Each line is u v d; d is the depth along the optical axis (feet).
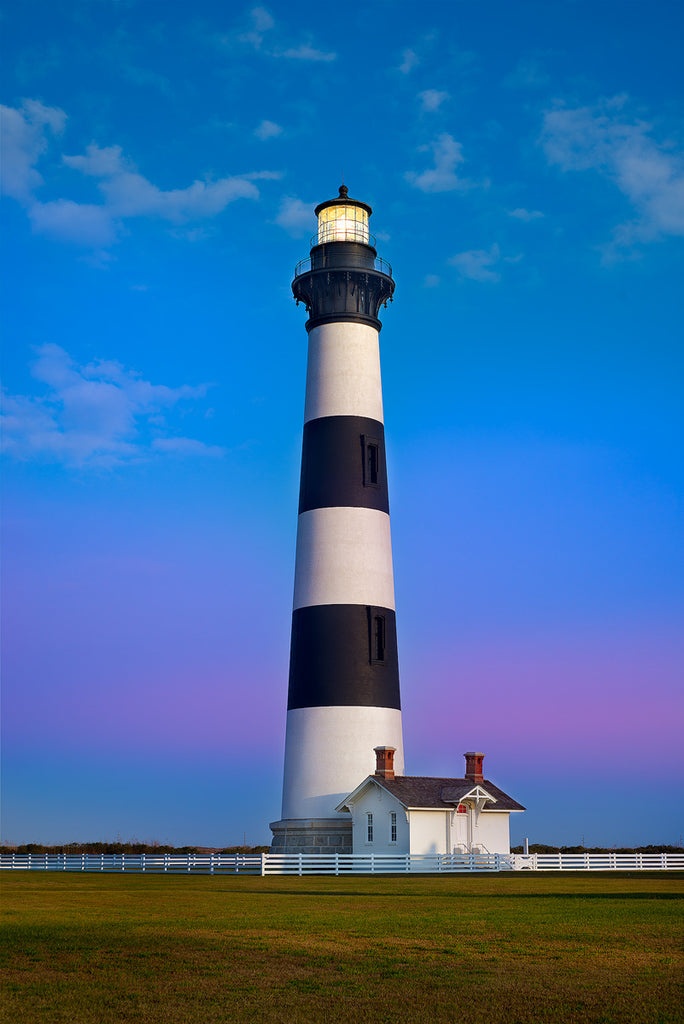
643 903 108.06
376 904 108.88
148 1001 58.18
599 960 69.87
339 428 206.49
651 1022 53.52
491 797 195.42
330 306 212.23
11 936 81.00
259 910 102.22
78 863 220.84
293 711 199.62
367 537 202.49
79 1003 57.62
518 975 64.90
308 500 206.08
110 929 85.66
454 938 79.66
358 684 196.13
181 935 81.87
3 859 230.89
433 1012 55.77
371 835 190.70
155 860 209.36
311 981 63.36
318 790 193.47
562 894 123.34
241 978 64.28
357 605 199.11
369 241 220.02
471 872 184.85
